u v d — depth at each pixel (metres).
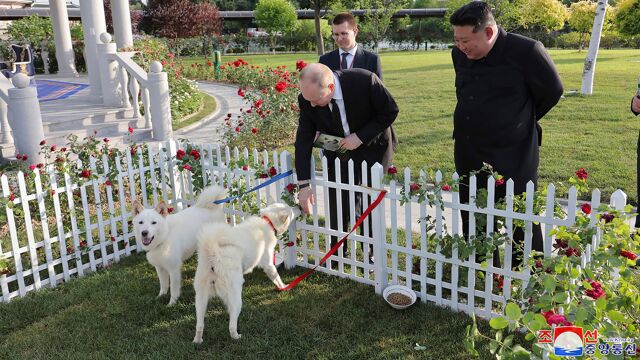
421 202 4.08
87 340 3.82
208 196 4.74
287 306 4.24
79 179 5.06
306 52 45.72
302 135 4.61
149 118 10.49
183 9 32.81
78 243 4.99
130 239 5.67
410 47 48.25
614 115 10.99
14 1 30.80
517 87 3.80
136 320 4.10
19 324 4.07
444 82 18.56
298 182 4.65
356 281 4.68
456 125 4.15
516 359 2.27
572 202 3.41
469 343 2.53
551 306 2.52
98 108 10.75
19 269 4.54
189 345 3.71
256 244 4.14
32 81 13.48
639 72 18.38
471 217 3.88
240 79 19.84
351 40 5.62
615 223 2.98
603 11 13.23
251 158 5.27
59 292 4.61
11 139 8.24
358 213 4.80
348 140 4.39
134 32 33.41
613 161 7.69
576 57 27.25
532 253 3.39
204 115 13.62
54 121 9.34
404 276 4.38
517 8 21.25
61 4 16.78
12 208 4.49
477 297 4.33
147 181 6.04
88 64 11.45
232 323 3.76
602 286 2.81
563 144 8.90
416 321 3.95
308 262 5.11
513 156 3.93
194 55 41.72
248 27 55.41
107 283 4.73
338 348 3.64
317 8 26.98
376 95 4.33
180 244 4.33
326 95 4.18
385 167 4.75
